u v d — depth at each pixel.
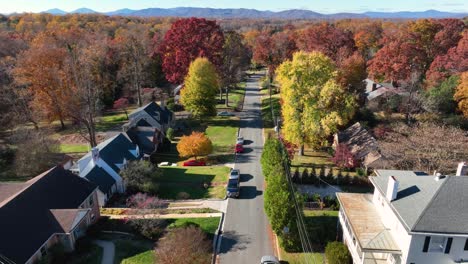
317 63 45.62
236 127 65.19
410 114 53.69
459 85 51.81
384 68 65.50
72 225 28.91
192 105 65.38
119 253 29.27
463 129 49.94
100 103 74.94
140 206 34.72
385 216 26.77
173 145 58.47
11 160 50.91
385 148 41.41
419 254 22.78
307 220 33.75
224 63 79.69
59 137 63.62
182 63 71.19
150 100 81.75
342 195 31.66
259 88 96.31
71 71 63.22
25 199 28.66
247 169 47.22
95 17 196.00
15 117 62.75
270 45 90.38
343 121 45.59
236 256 29.36
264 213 36.00
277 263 27.36
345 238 28.95
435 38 75.56
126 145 47.72
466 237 21.73
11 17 173.38
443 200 23.34
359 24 170.50
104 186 38.03
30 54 64.00
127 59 87.69
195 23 71.81
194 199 39.28
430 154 39.59
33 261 26.36
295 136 46.56
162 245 28.89
